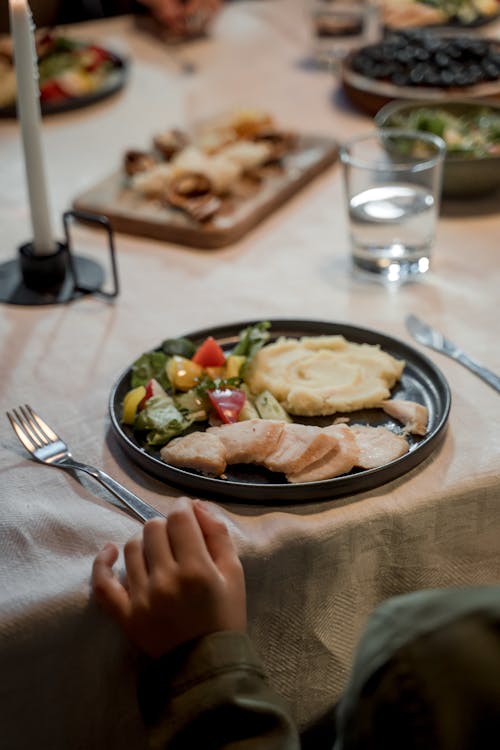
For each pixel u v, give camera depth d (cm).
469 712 53
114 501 90
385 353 106
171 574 77
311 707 93
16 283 136
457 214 156
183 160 159
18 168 179
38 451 97
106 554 81
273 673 90
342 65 206
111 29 258
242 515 86
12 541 85
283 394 100
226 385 98
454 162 151
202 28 252
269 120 184
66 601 78
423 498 88
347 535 85
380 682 56
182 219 149
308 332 114
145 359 104
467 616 55
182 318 126
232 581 78
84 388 110
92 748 84
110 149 185
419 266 135
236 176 159
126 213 151
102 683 81
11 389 110
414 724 54
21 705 79
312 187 171
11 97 201
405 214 132
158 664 76
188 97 212
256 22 265
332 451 90
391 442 91
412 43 204
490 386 106
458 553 93
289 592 86
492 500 91
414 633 56
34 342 121
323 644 90
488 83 189
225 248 148
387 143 147
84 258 143
